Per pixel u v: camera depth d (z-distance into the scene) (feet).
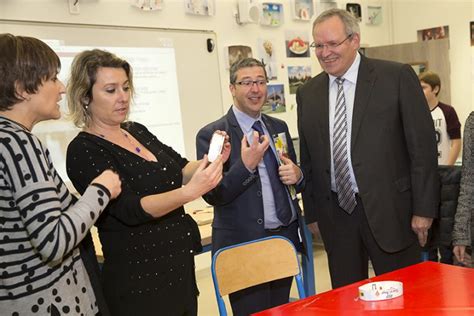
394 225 6.91
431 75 12.86
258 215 7.07
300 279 6.26
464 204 6.98
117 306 4.99
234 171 6.58
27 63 4.07
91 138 5.09
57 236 3.82
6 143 3.87
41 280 4.09
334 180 7.30
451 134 12.78
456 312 4.07
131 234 5.01
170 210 4.76
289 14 15.56
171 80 12.35
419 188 6.84
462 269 5.25
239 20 13.94
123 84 5.24
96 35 10.83
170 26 12.37
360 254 7.27
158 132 12.10
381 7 18.98
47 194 3.90
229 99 13.89
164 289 5.13
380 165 6.86
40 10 9.92
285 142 7.69
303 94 7.86
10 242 3.94
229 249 6.03
